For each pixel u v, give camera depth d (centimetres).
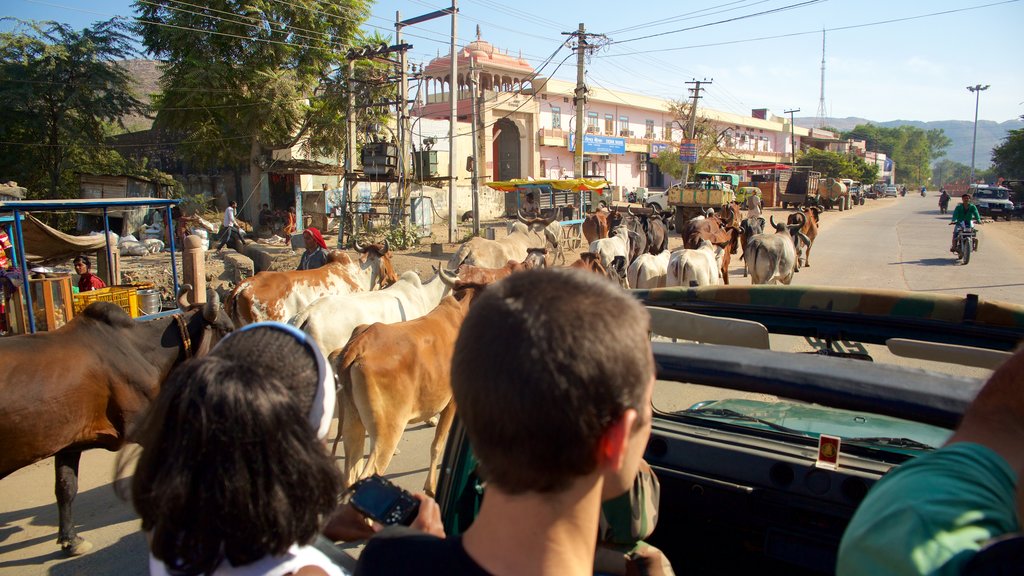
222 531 112
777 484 256
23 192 1891
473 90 3325
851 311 305
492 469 101
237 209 2831
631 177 4816
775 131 6650
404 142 2258
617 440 100
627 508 188
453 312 545
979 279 1553
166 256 1870
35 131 2403
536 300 100
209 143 2603
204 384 116
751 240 1249
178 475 112
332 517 159
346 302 679
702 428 292
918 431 276
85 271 1053
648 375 104
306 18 2567
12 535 496
